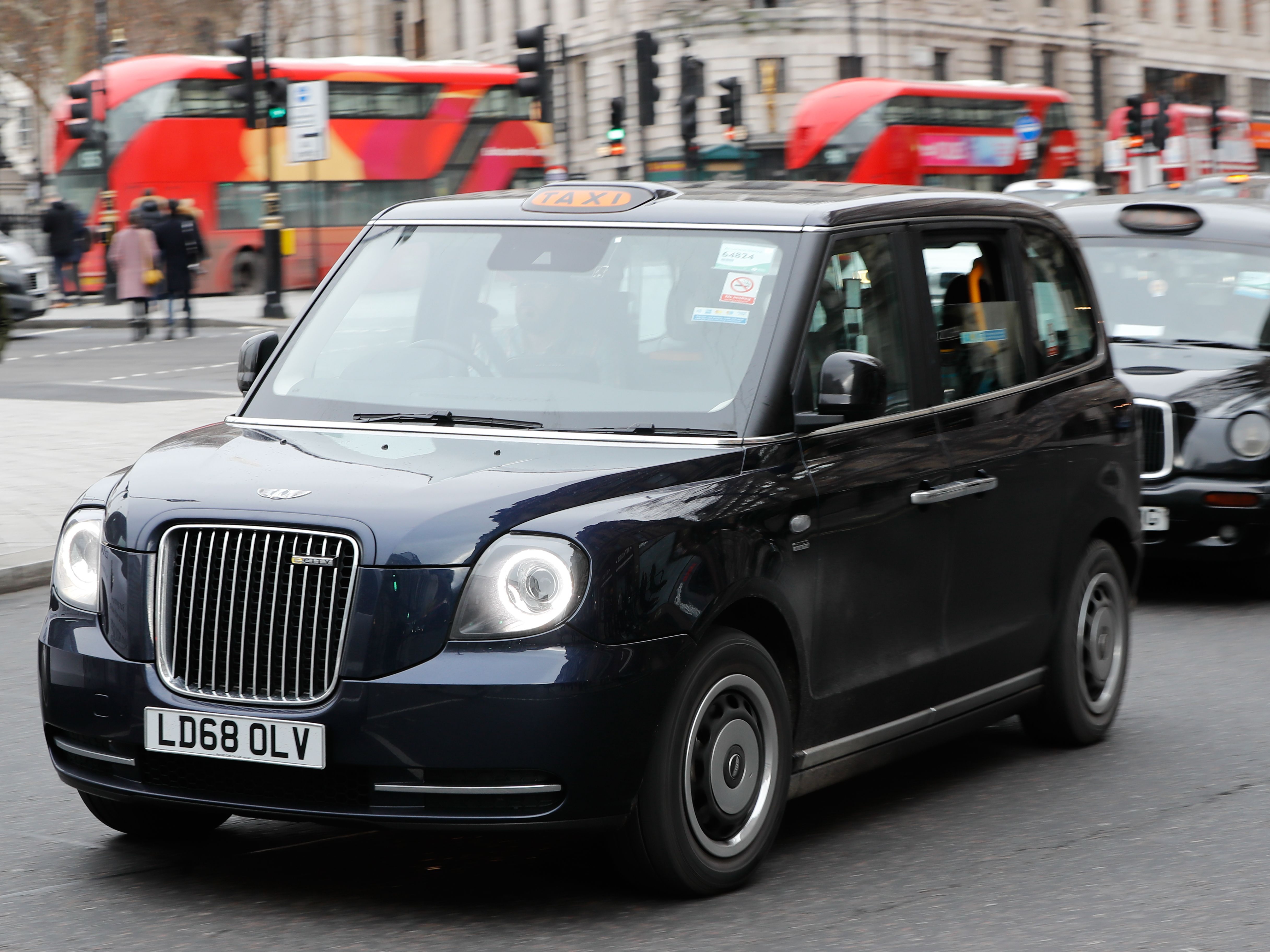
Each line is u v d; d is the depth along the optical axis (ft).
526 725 38.09
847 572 45.98
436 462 42.73
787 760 44.19
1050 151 372.99
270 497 40.75
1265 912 41.88
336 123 329.93
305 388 48.55
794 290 46.19
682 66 303.27
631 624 39.19
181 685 40.78
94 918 41.57
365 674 38.81
